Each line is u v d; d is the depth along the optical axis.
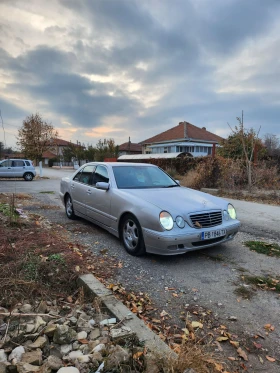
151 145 40.44
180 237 3.90
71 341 2.17
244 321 2.79
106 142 45.41
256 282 3.64
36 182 18.89
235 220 4.68
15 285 2.85
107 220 5.07
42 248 4.01
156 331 2.58
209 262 4.28
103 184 5.00
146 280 3.62
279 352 2.37
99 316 2.57
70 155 55.25
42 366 1.84
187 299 3.19
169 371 1.84
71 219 6.84
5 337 2.11
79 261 3.76
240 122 12.85
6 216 5.72
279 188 12.39
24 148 31.03
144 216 4.11
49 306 2.70
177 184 5.75
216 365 2.11
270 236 5.82
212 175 13.59
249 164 12.23
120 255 4.46
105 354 2.01
